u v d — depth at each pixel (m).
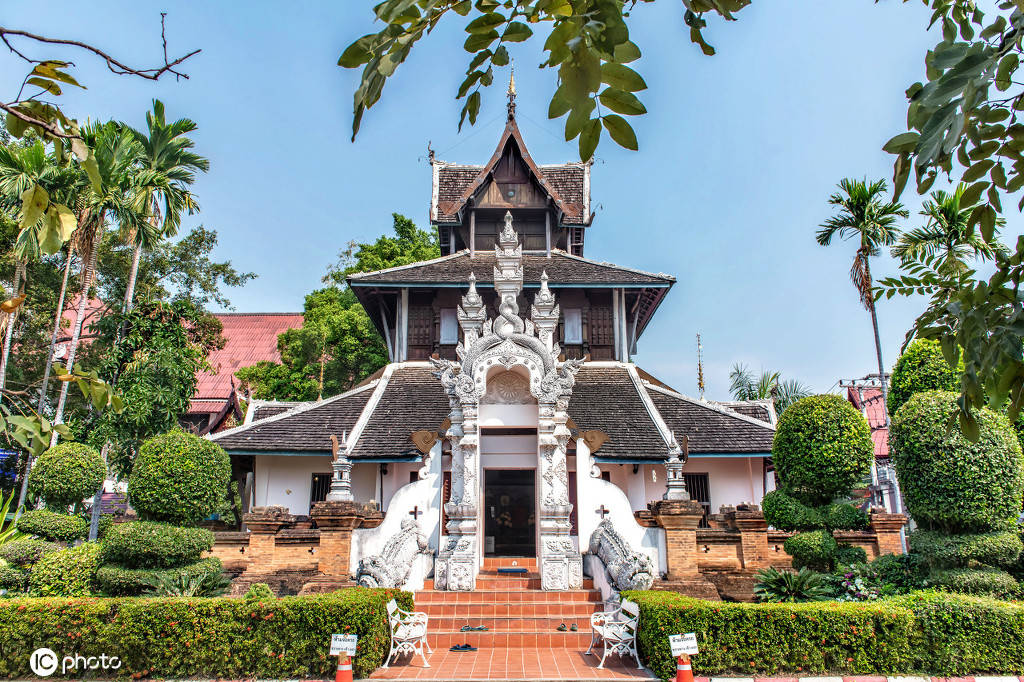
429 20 3.15
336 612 10.55
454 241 27.38
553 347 16.91
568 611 13.41
